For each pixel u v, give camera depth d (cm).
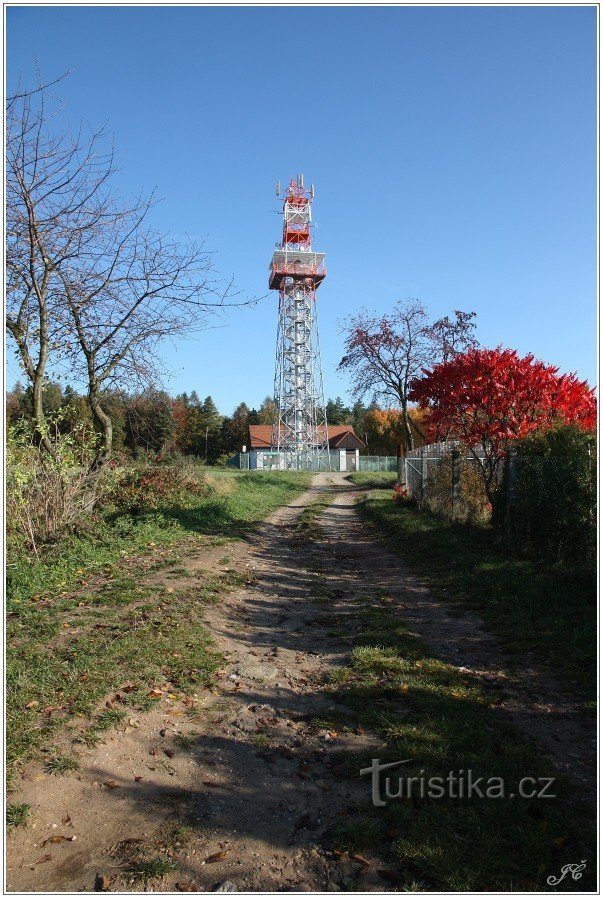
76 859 309
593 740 422
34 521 933
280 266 5206
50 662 507
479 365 1165
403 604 801
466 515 1354
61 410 1038
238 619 739
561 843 314
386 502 2148
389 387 3055
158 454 1914
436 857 304
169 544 1128
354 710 478
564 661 552
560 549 861
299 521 1811
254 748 425
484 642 625
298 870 305
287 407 5550
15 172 923
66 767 373
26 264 1000
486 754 396
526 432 1080
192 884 295
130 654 546
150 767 391
